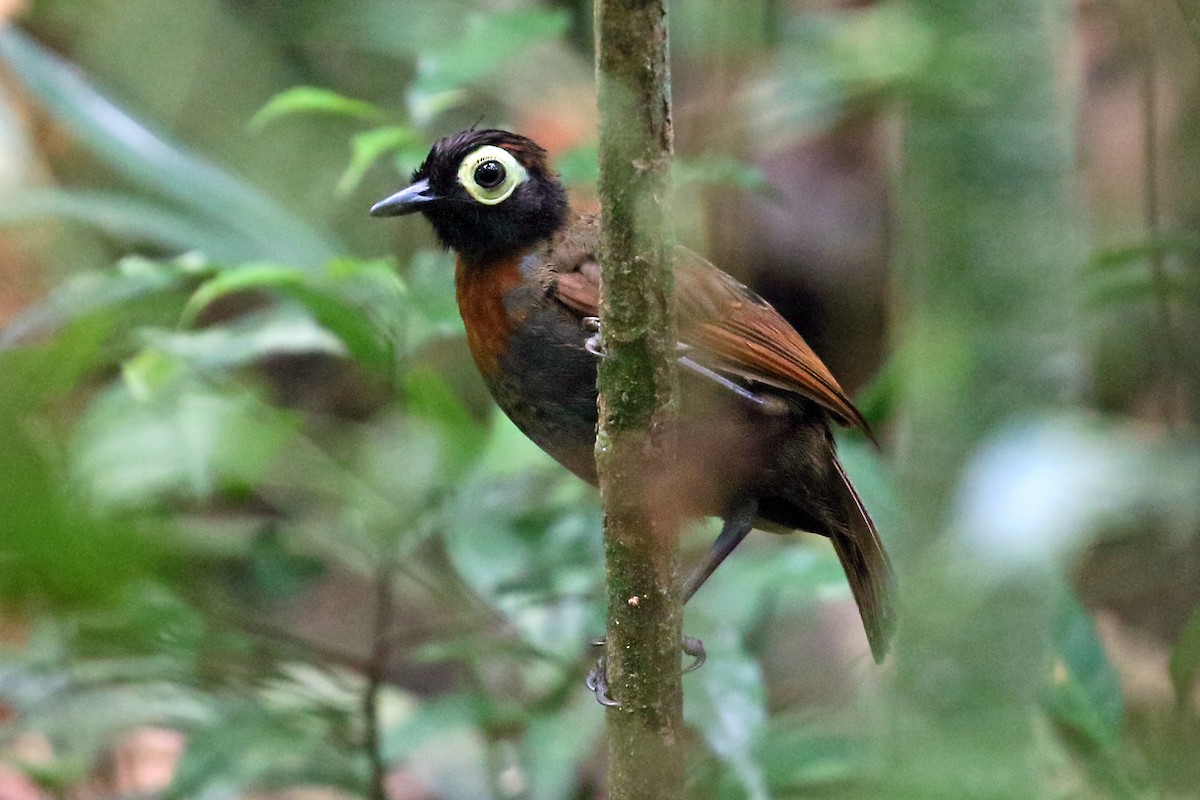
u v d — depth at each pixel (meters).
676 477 6.11
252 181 12.53
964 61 4.99
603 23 5.20
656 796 6.39
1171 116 12.56
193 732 8.59
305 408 13.13
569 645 8.41
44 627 7.91
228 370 10.78
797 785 7.30
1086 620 6.68
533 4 12.84
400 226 12.67
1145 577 10.70
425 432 8.76
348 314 8.04
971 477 4.79
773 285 14.89
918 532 5.17
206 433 8.58
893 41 7.48
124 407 8.62
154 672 8.31
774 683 10.84
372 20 12.07
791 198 14.82
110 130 9.05
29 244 12.30
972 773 4.70
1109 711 6.46
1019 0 4.96
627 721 6.36
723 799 7.73
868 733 6.71
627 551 6.14
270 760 8.55
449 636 9.21
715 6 10.85
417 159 8.70
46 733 8.88
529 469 9.02
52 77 9.13
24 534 3.36
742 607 8.13
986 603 4.88
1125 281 8.50
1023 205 5.02
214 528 10.02
